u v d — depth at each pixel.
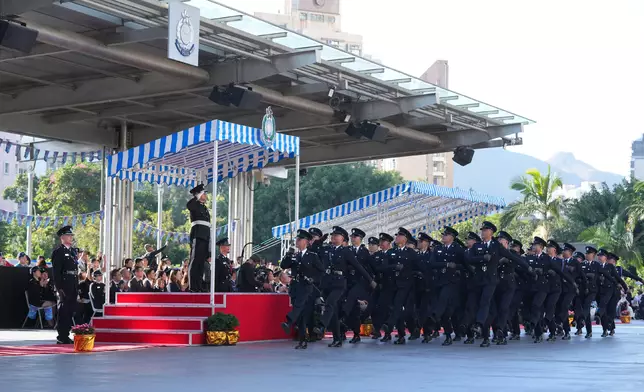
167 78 21.91
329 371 11.11
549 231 52.09
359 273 16.98
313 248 15.65
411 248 17.62
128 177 19.34
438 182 120.25
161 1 17.72
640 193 53.50
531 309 18.89
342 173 58.06
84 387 9.03
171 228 59.47
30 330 22.64
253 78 21.08
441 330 22.33
